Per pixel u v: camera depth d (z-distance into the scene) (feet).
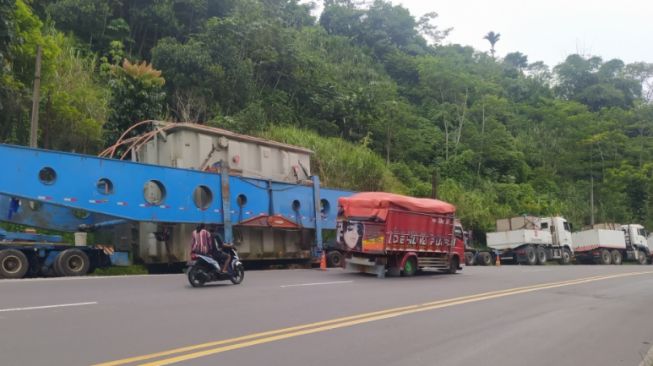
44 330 23.65
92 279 45.83
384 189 108.27
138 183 57.88
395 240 59.11
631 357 23.84
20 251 46.85
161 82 82.23
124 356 19.74
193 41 106.32
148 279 47.32
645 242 136.26
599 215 172.35
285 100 120.67
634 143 201.77
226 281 47.75
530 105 230.89
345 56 171.22
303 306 33.68
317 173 98.84
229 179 66.54
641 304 41.39
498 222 118.01
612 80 262.47
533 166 188.24
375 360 20.94
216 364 19.21
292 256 76.07
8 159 49.52
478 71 241.96
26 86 69.82
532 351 23.98
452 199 127.24
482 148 165.48
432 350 23.12
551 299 42.65
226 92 105.60
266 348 22.00
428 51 243.19
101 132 76.02
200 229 43.75
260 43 118.93
